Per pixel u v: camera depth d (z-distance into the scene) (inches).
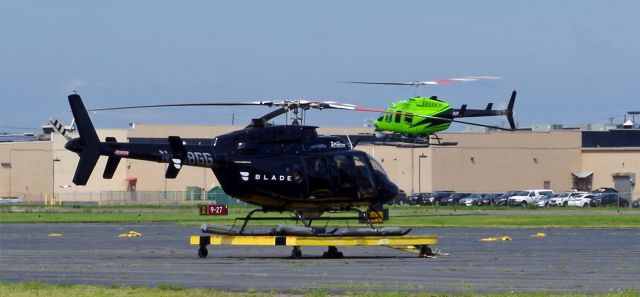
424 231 6471.5
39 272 3265.3
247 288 2726.4
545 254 4217.5
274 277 3083.2
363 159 4266.7
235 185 4094.5
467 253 4293.8
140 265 3582.7
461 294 2556.6
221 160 4069.9
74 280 2974.9
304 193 4148.6
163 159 4047.7
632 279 3058.6
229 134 4146.2
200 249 4013.3
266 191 4114.2
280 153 4160.9
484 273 3253.0
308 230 4079.7
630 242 5142.7
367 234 4141.2
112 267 3479.3
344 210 4296.3
